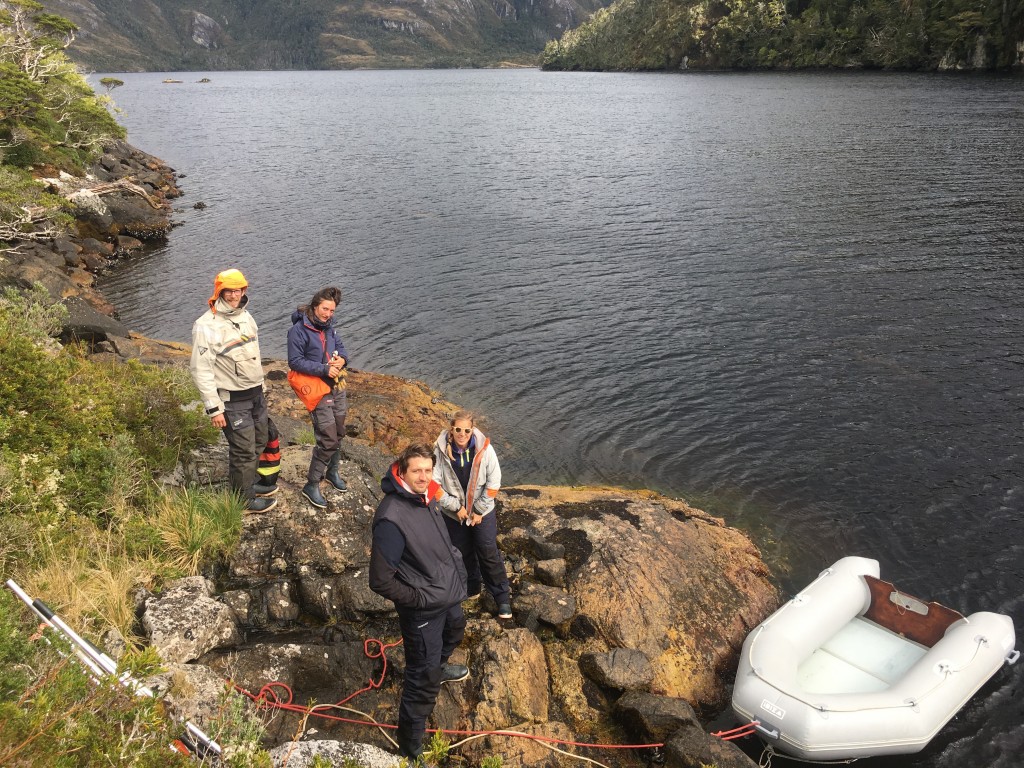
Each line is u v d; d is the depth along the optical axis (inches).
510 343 654.5
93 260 946.1
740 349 619.8
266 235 1116.5
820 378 557.9
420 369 601.3
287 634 226.8
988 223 984.9
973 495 405.4
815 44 5393.7
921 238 928.3
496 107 3786.9
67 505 239.8
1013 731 253.6
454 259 949.8
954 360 577.6
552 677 235.1
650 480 431.8
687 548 300.8
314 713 202.5
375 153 2064.5
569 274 862.5
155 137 2586.1
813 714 232.4
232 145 2317.9
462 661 221.8
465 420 216.7
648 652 253.4
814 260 861.8
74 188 1103.0
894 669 264.2
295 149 2188.7
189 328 737.6
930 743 249.6
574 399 539.8
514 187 1466.5
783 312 701.3
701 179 1451.8
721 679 262.5
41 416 268.2
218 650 213.3
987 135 1831.9
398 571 172.7
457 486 223.6
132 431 284.2
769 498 409.4
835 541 370.6
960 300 706.2
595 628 253.4
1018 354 582.2
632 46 7815.0
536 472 440.8
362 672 215.9
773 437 475.2
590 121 2827.3
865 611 289.7
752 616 288.4
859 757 236.5
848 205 1143.6
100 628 198.8
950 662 255.3
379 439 449.1
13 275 526.6
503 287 822.5
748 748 243.8
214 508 249.6
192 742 155.6
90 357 427.8
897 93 3176.7
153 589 219.6
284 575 241.0
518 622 247.3
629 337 658.2
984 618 275.6
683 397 536.7
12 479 231.1
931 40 4471.0
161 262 979.3
